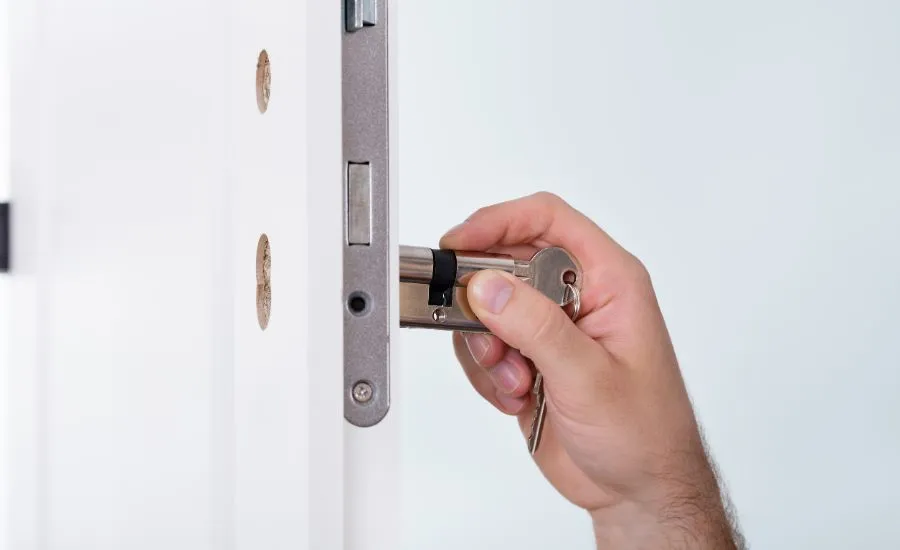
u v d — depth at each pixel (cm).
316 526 49
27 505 99
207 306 63
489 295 76
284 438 51
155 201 70
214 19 61
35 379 97
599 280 94
